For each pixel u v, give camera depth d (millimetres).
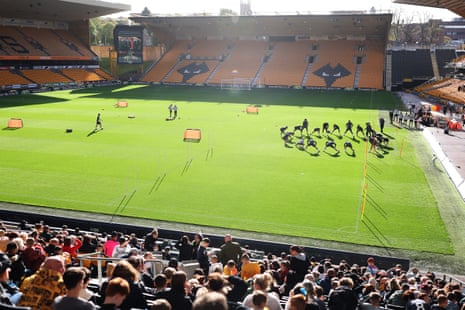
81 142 36594
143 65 107000
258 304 5980
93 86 90812
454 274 16203
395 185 26609
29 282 6922
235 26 99062
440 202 23750
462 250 18141
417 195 24844
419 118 49312
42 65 87062
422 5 58219
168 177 27172
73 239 13727
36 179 26328
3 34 84375
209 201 23219
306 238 19047
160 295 7121
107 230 18422
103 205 22375
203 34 109562
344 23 88812
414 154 34812
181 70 100438
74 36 100500
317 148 35875
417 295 9953
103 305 5660
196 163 30562
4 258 8219
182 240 14336
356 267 14086
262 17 88625
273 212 21844
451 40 173625
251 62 99188
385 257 16031
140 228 18156
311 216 21422
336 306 8609
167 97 72375
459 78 72250
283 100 69875
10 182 25672
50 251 12352
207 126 45406
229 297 9195
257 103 65875
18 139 37344
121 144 36062
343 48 97375
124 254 12438
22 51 82625
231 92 81625
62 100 66312
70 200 22984
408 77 88500
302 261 12180
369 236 19328
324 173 28781
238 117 51781
